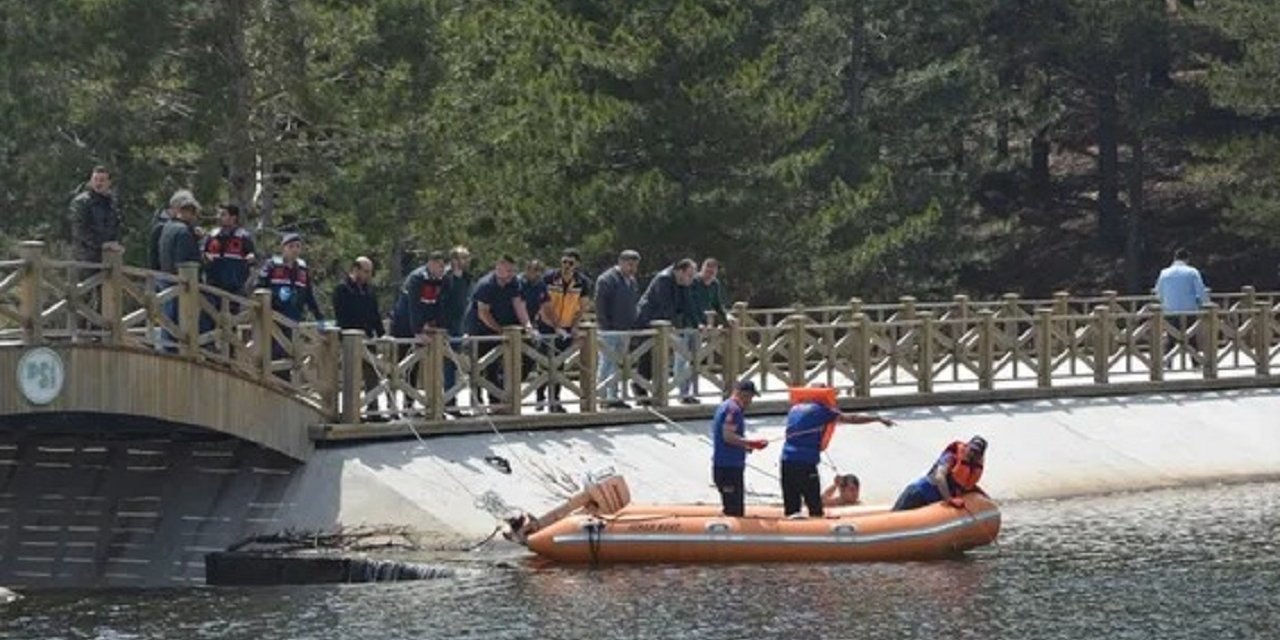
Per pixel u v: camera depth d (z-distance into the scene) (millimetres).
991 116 156000
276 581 65438
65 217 105250
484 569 64250
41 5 105500
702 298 81188
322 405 70688
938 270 147125
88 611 59688
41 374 62906
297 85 106562
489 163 117750
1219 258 166750
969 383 90000
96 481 71125
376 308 74812
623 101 122812
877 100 148750
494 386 74062
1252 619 57062
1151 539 70625
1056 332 91812
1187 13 156500
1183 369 95875
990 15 164250
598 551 65125
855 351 84438
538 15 124125
